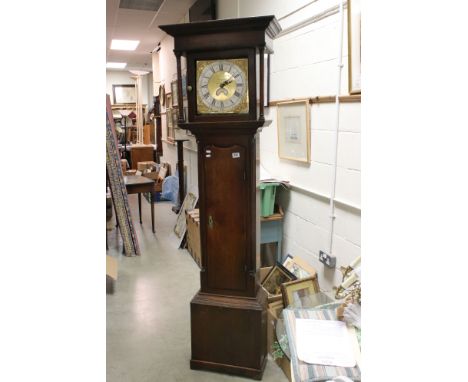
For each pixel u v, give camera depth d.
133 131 11.38
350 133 2.34
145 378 2.23
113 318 2.90
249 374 2.21
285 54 3.07
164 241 4.77
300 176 2.99
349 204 2.37
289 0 2.94
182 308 3.06
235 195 2.16
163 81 7.93
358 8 2.13
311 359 1.37
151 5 5.45
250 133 2.08
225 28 1.98
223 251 2.21
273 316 2.33
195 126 2.11
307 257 2.94
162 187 7.00
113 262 3.76
